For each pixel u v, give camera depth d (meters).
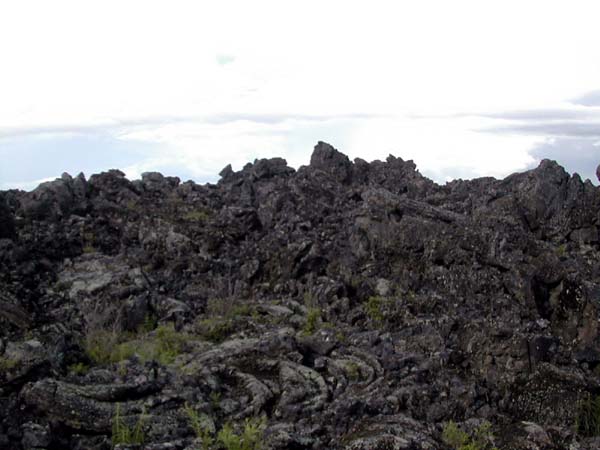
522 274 20.56
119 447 12.84
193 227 25.88
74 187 28.14
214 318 19.56
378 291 21.42
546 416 15.53
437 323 18.58
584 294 19.05
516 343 16.44
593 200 26.67
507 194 28.05
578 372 16.39
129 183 30.78
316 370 16.59
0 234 22.89
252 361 16.52
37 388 13.67
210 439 13.38
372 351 17.39
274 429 13.90
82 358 16.33
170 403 14.34
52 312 19.14
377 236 23.64
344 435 13.94
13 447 12.79
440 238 22.52
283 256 22.77
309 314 19.45
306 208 28.44
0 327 17.03
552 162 27.73
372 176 34.72
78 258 23.09
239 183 32.97
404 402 15.16
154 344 17.66
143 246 25.00
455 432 14.20
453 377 16.38
